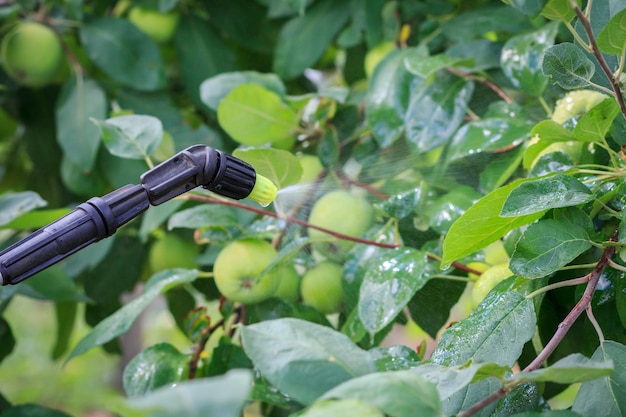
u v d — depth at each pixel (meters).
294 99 1.35
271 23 1.64
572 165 1.14
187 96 1.68
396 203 1.25
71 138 1.52
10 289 1.40
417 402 0.91
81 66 1.61
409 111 1.33
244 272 1.26
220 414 0.84
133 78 1.53
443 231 1.23
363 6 1.50
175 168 0.98
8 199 1.34
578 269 1.16
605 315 1.16
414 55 1.32
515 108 1.29
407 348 1.11
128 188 0.98
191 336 1.31
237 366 1.27
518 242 1.04
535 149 1.14
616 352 1.02
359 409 0.90
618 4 1.14
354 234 1.30
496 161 1.26
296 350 0.94
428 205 1.25
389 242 1.26
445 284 1.28
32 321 4.40
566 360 0.95
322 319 1.29
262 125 1.36
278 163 1.19
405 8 1.49
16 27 1.56
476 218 1.05
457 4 1.50
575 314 1.03
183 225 1.28
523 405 1.05
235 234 1.31
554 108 1.31
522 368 1.21
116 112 1.46
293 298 1.31
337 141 1.38
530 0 1.02
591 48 1.04
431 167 1.37
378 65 1.37
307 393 0.93
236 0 1.62
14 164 1.76
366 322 1.17
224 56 1.60
